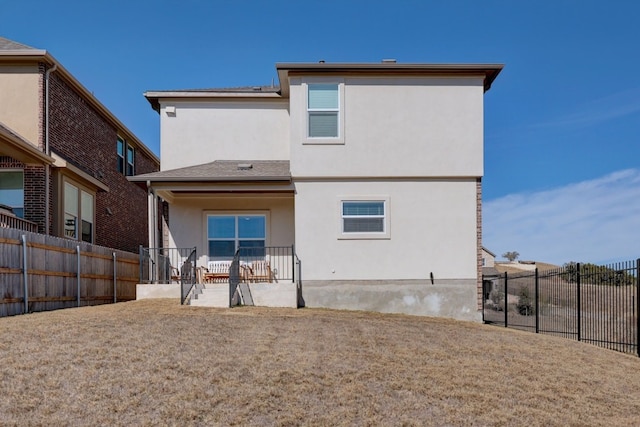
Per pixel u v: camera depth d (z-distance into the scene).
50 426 5.29
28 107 15.52
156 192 15.09
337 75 15.21
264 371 7.27
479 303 14.92
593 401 7.20
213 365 7.36
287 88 16.89
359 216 15.09
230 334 9.34
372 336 10.01
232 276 13.69
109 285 16.12
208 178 14.71
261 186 15.06
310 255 14.91
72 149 17.52
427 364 8.21
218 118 17.89
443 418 6.19
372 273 14.91
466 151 15.22
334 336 9.77
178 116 17.81
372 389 6.93
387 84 15.29
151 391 6.30
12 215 13.82
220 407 6.03
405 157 15.15
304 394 6.57
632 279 12.51
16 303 11.23
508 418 6.31
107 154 20.84
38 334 8.36
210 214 16.98
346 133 15.14
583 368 8.94
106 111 20.06
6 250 10.96
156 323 9.88
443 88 15.34
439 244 15.05
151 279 15.16
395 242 15.01
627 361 10.03
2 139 13.38
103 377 6.61
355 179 15.12
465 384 7.39
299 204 15.02
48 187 15.82
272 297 14.37
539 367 8.64
